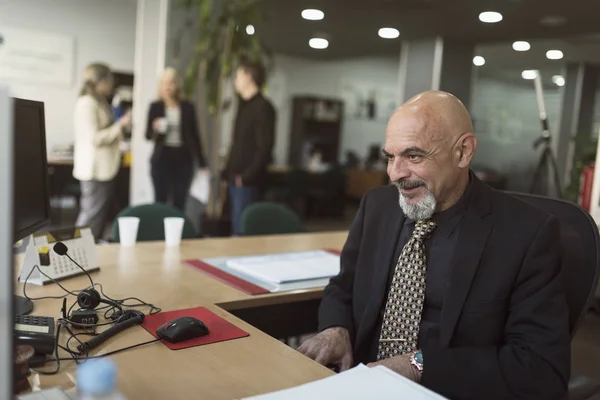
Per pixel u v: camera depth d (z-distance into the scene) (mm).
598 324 3748
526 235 1310
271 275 1771
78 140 4422
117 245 2146
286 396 897
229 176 4371
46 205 1474
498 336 1305
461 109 1326
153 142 4645
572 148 7633
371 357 1445
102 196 4496
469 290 1304
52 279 1567
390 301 1403
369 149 10008
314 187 8258
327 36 7570
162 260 1945
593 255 1359
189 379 1013
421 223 1398
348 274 1593
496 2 5234
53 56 6766
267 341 1223
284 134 9523
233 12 4629
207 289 1616
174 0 4746
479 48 7289
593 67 7531
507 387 1163
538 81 5570
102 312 1358
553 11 5422
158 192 4699
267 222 2859
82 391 632
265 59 7734
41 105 1413
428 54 7109
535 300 1261
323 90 9820
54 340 1075
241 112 4266
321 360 1366
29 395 867
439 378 1185
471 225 1344
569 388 1328
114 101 7051
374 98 10422
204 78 4691
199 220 4766
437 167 1293
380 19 6281
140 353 1120
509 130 7977
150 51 4895
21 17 6535
